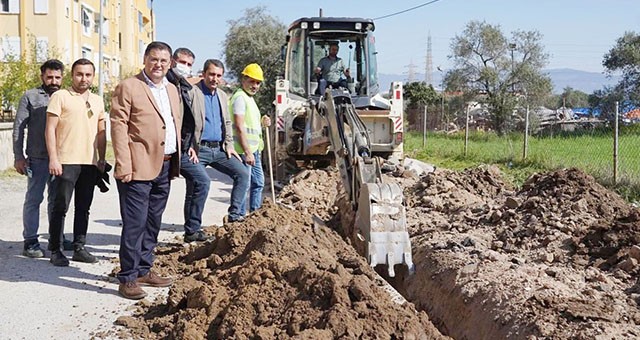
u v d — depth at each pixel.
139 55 55.56
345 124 7.68
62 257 6.89
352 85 13.43
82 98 6.84
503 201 8.51
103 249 7.70
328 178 11.51
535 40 36.16
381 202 6.62
